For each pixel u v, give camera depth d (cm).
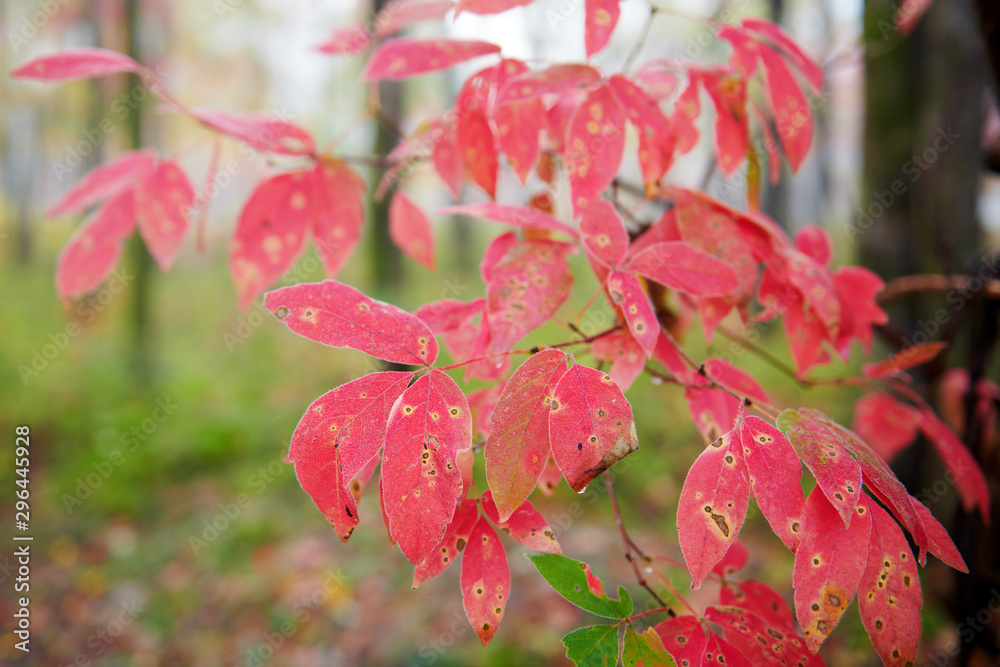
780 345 268
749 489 26
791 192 347
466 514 28
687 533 25
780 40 34
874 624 24
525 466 25
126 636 141
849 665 105
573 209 32
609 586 134
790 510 25
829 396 198
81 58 34
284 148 38
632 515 170
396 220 47
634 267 29
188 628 143
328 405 26
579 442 25
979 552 46
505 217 31
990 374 75
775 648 28
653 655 27
